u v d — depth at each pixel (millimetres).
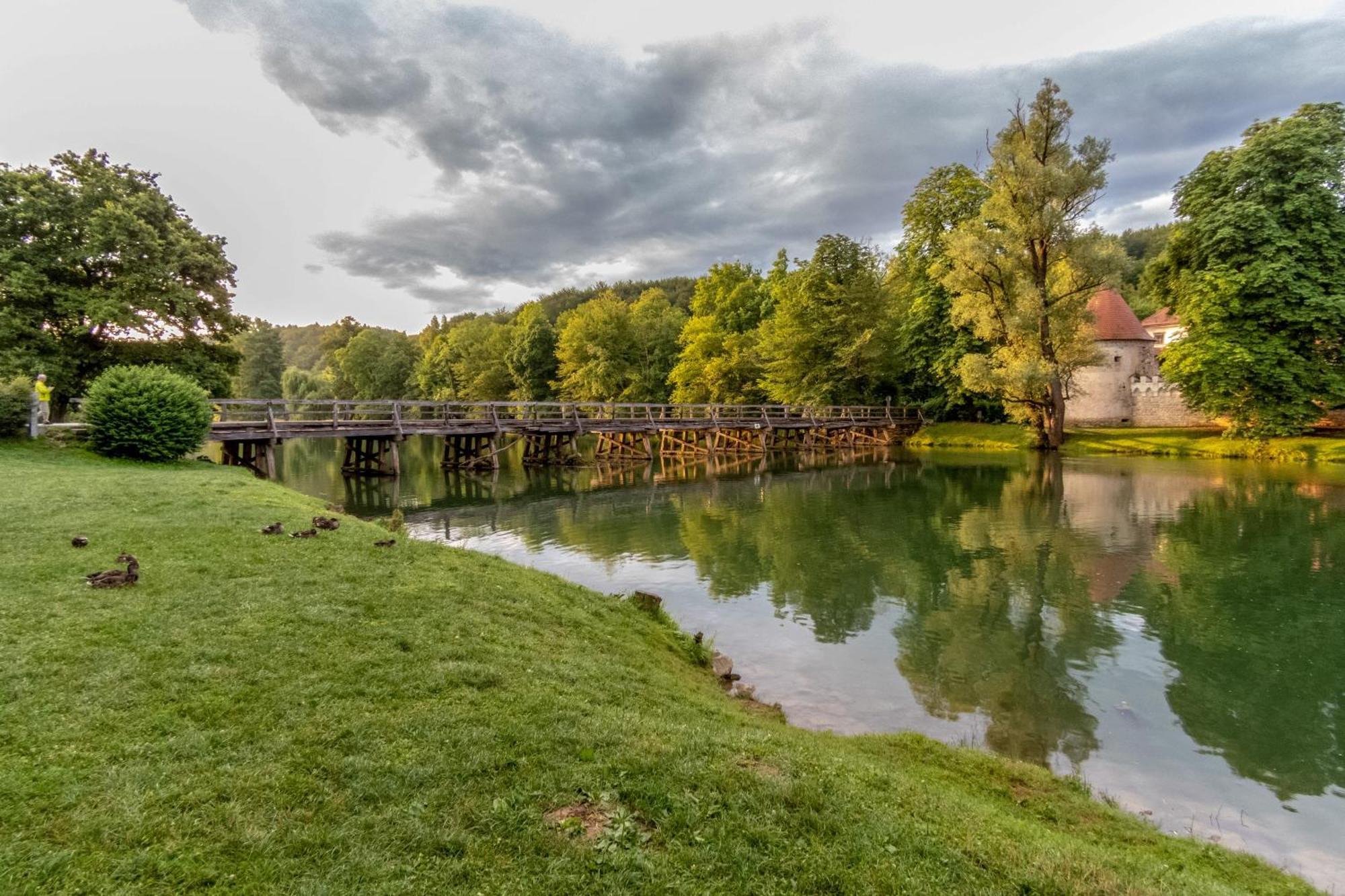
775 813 3930
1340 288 26516
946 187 42156
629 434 37469
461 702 5035
